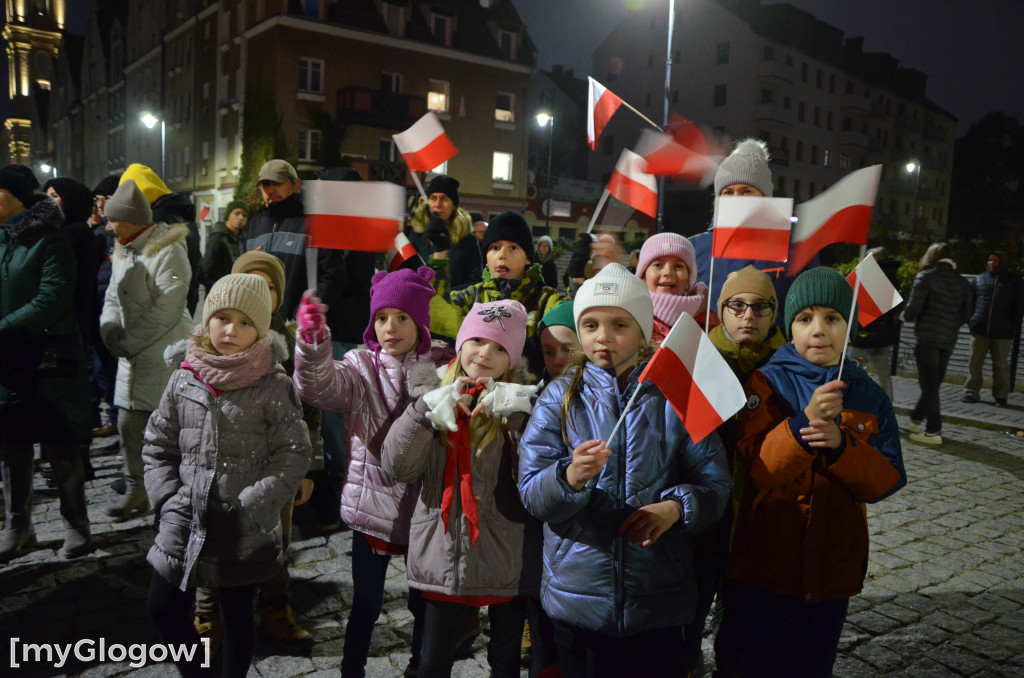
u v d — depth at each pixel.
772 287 2.62
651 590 2.15
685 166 3.75
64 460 3.80
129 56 51.59
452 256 4.52
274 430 2.61
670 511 2.07
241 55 33.97
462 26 35.47
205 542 2.51
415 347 2.81
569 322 2.89
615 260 3.84
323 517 4.37
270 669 2.96
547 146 61.31
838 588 2.30
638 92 54.44
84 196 4.61
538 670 2.54
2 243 3.69
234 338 2.57
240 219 6.85
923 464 6.47
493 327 2.45
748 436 2.40
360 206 2.54
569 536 2.20
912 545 4.55
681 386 2.06
